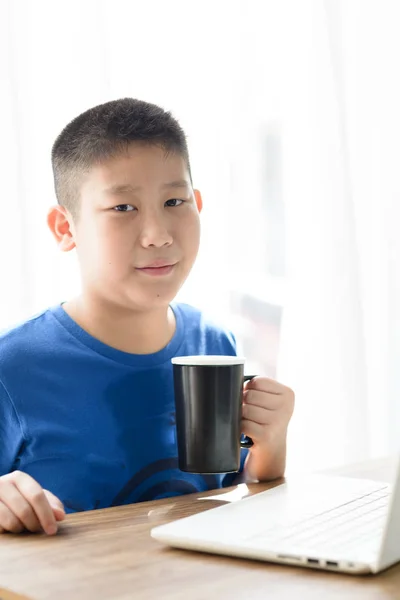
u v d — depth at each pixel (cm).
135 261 106
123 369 112
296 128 194
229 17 184
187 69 177
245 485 107
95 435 110
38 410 109
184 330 123
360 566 65
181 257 109
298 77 194
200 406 95
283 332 197
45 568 70
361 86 203
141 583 65
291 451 197
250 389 108
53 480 108
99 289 110
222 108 183
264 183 192
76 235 113
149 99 171
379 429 210
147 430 113
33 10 156
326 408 199
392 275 209
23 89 155
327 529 76
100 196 106
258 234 192
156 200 106
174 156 108
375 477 108
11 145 153
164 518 88
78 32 161
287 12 192
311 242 197
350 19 200
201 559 71
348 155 199
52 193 158
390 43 206
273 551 69
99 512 92
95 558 72
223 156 184
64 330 114
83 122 112
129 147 106
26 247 155
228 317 187
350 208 199
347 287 199
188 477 116
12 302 154
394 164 208
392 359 211
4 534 82
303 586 64
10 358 110
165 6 174
